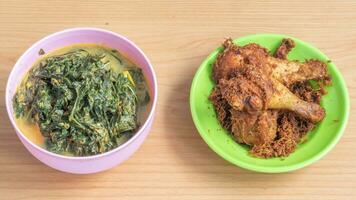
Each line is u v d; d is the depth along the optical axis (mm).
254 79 1169
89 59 1198
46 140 1112
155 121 1266
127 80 1181
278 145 1185
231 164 1207
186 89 1322
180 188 1168
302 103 1200
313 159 1125
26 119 1129
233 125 1196
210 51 1394
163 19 1451
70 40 1217
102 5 1476
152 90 1171
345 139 1248
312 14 1479
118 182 1173
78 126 1095
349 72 1361
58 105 1117
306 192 1169
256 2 1500
